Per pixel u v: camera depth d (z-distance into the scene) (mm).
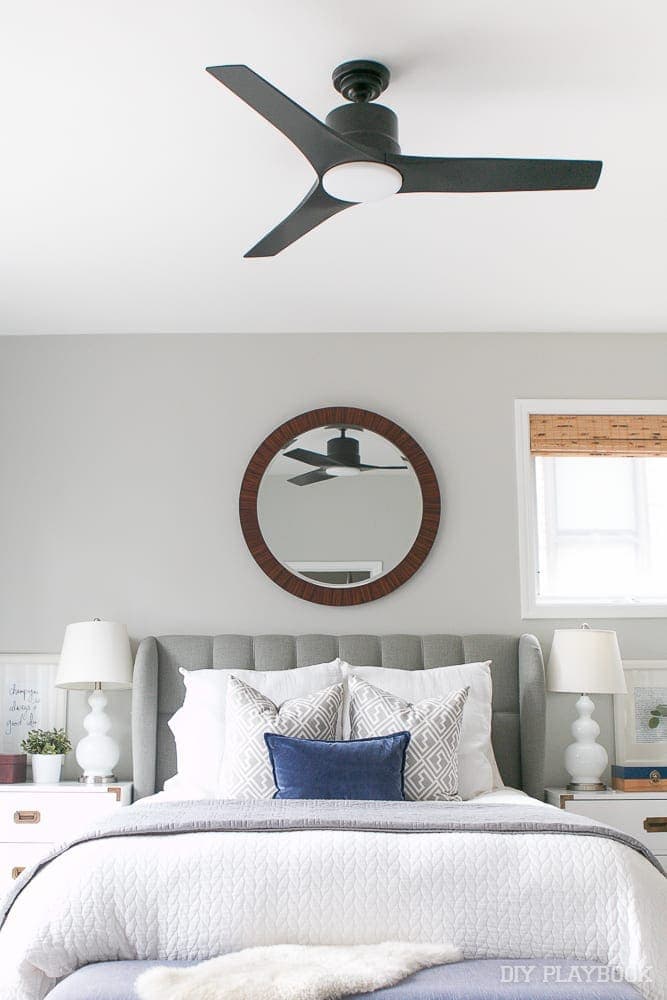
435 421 4758
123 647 4336
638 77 2693
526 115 2877
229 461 4715
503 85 2727
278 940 2438
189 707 4082
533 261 3938
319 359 4789
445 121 2904
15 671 4543
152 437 4723
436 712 3682
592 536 4844
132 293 4270
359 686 3879
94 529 4656
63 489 4684
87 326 4684
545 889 2477
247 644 4457
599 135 2990
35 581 4617
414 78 2693
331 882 2482
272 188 3318
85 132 2959
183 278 4105
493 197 3379
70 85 2721
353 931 2445
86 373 4762
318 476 4676
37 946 2414
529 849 2547
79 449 4711
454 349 4805
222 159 3119
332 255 3869
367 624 4598
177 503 4684
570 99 2797
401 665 4434
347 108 2658
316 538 4633
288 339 4797
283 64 2635
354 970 2182
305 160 3123
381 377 4781
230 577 4629
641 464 4895
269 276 4090
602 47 2564
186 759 3930
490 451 4742
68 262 3930
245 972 2164
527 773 4262
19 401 4738
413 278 4113
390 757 3400
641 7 2410
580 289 4246
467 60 2617
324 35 2512
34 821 4031
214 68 2115
